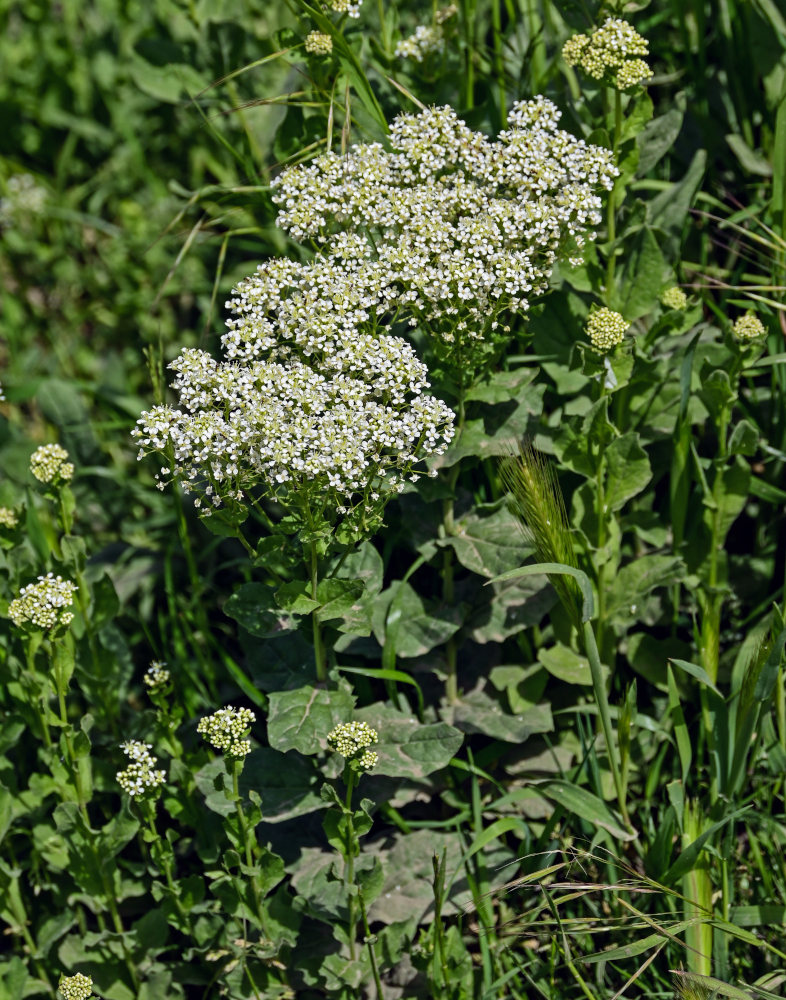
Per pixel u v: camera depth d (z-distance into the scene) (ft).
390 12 11.64
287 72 14.39
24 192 17.06
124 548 13.75
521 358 10.64
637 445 9.71
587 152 9.21
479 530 10.09
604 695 9.05
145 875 10.68
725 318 10.99
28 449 13.58
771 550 11.69
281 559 8.80
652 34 13.35
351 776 8.22
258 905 9.08
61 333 16.80
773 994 8.27
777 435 11.31
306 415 8.11
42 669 10.17
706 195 12.09
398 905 9.98
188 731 11.21
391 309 9.36
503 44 12.36
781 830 9.45
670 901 9.36
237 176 15.83
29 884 10.80
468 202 8.94
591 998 8.77
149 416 8.02
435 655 10.76
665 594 11.24
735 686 10.46
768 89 12.10
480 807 10.03
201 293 16.14
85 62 18.28
